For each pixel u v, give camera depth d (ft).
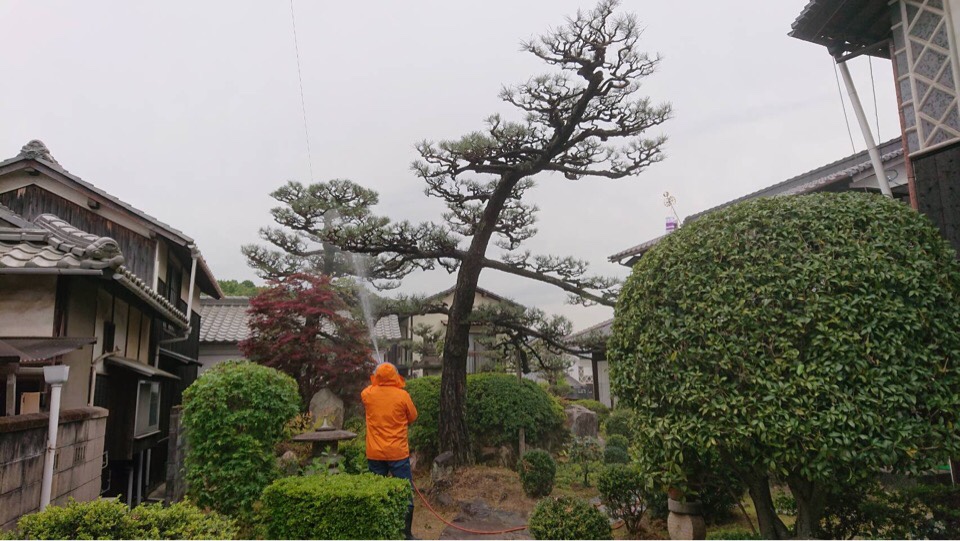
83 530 11.78
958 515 16.44
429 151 32.27
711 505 21.48
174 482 23.32
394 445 18.17
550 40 27.96
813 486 15.33
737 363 13.92
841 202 15.44
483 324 34.22
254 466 19.98
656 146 31.89
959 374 12.92
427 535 23.85
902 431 12.31
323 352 40.29
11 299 19.26
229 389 20.71
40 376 19.24
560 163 33.01
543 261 34.30
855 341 12.99
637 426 15.99
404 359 62.13
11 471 13.38
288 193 43.42
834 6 24.18
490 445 34.60
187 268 45.68
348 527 14.61
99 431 19.76
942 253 14.62
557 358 38.96
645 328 15.99
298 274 41.98
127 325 28.35
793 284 13.89
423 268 36.27
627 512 22.39
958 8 19.99
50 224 24.20
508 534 23.93
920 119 21.17
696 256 15.72
